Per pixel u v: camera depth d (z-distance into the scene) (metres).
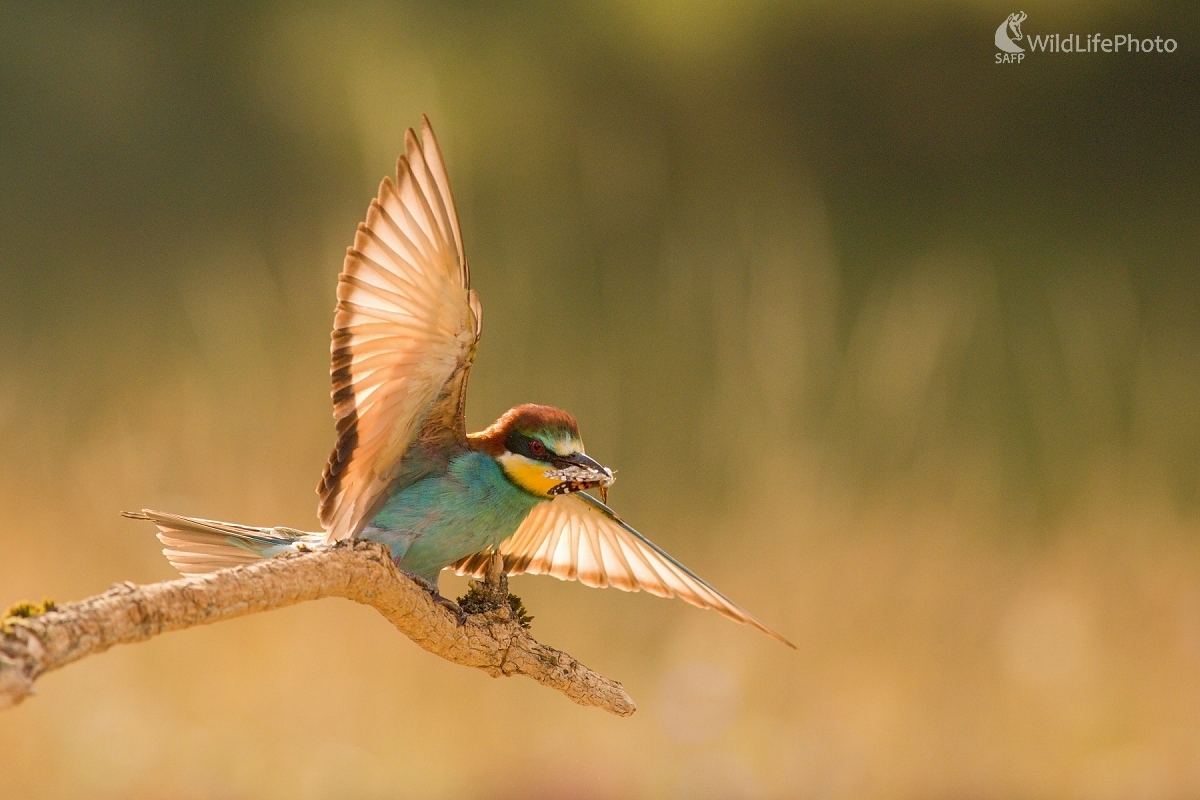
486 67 17.52
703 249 15.34
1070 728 11.79
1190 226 18.27
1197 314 17.44
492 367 14.27
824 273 14.63
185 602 3.76
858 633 12.08
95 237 17.50
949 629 12.30
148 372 14.03
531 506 5.85
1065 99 18.59
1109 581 13.09
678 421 14.05
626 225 16.98
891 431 13.62
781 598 12.18
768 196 17.41
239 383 12.94
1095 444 14.97
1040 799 11.45
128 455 12.15
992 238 18.34
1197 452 14.67
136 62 18.09
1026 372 16.09
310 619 11.34
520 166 17.28
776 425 13.34
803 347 13.63
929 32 18.09
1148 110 18.56
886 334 14.13
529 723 11.20
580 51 17.81
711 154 18.05
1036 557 13.46
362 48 17.50
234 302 13.69
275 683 10.91
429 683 11.19
